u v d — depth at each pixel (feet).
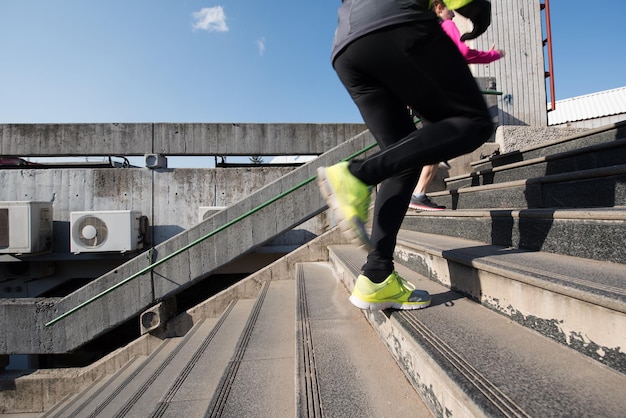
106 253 16.42
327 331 6.43
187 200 17.78
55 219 17.25
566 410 2.52
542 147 10.94
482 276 5.15
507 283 4.56
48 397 13.00
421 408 4.04
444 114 3.97
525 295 4.23
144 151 17.89
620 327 3.02
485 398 2.74
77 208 17.37
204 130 18.11
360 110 4.90
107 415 7.85
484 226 7.52
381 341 5.92
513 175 10.66
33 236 15.44
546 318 3.90
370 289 4.96
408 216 12.27
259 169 18.02
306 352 5.57
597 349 3.26
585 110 49.85
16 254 15.93
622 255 4.46
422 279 7.04
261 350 7.29
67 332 13.12
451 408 3.25
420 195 10.99
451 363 3.37
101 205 17.42
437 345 3.81
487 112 3.84
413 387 4.47
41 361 17.67
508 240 6.70
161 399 6.73
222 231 13.56
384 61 3.90
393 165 3.86
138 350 13.32
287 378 6.06
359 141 14.30
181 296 20.49
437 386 3.57
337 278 10.91
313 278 11.11
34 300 13.37
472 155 16.28
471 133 3.75
